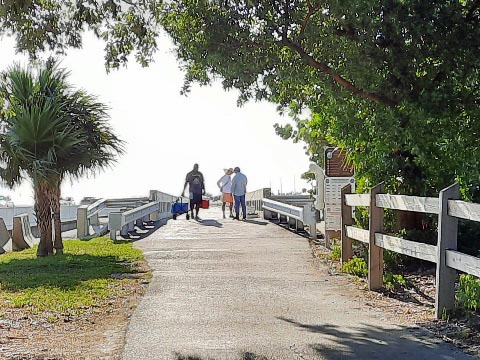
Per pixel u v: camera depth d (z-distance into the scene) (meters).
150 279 11.02
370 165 11.46
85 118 15.02
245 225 21.34
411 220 11.52
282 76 9.57
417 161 10.26
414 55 8.13
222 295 9.53
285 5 9.12
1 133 14.20
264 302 8.99
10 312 8.37
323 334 7.09
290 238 17.27
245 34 9.30
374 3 7.82
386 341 6.74
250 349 6.48
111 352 6.45
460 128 8.64
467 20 8.06
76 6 10.40
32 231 20.81
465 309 7.50
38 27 10.62
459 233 10.04
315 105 11.41
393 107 8.80
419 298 9.12
